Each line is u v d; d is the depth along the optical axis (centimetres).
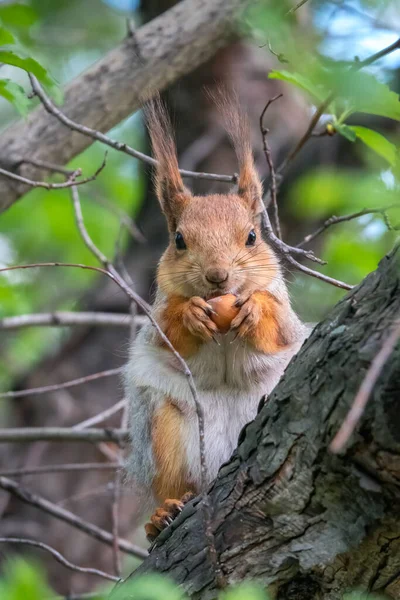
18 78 2019
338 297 1587
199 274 1058
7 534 1664
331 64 880
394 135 1583
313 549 751
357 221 1642
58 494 1697
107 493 1656
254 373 1090
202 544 812
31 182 1048
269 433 758
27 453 1720
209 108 1823
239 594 673
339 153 1739
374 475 700
